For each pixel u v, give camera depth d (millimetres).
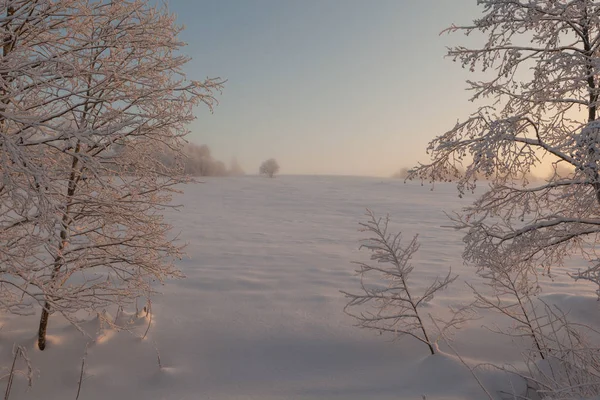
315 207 34062
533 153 4430
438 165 4758
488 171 4141
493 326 6910
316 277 10539
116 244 5645
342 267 11898
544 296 8359
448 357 5488
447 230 21156
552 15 4695
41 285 4672
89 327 6484
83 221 5688
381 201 39688
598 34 4559
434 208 33062
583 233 4797
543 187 4656
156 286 9266
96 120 5039
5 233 4812
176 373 5520
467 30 4977
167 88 4781
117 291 5574
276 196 44000
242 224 22922
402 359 5898
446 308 7914
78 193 5430
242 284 9688
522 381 4914
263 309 7906
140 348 6148
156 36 5176
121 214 5496
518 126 4555
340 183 72062
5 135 3445
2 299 4750
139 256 5750
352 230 21281
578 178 4422
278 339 6590
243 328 6977
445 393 4789
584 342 5117
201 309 7859
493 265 5172
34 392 4988
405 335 6590
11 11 4477
